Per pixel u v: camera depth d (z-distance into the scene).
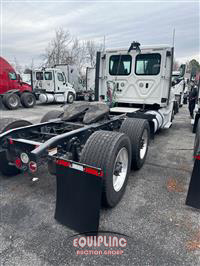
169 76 5.06
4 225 2.18
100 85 5.77
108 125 3.65
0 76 12.10
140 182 3.23
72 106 3.92
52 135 3.09
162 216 2.38
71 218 2.11
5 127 3.18
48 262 1.74
